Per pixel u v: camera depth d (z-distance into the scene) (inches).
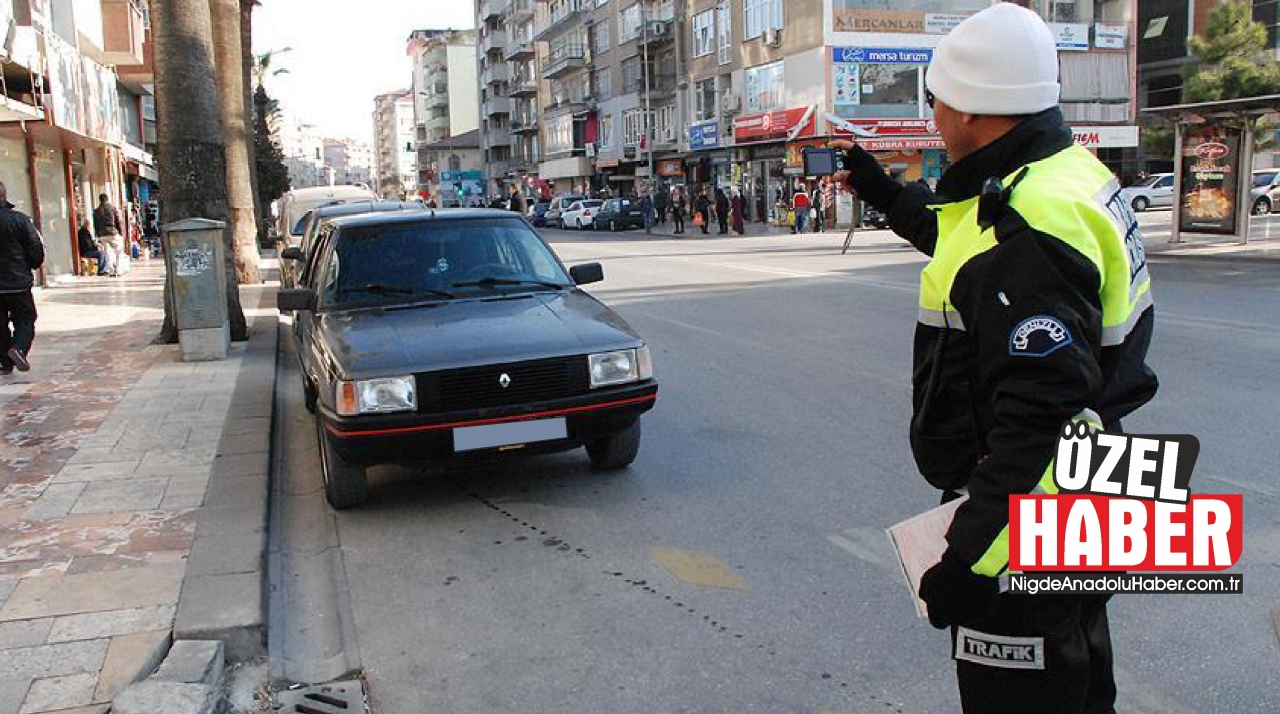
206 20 454.9
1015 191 73.6
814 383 343.0
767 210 1667.1
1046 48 76.9
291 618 175.2
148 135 1459.2
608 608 171.5
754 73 1681.8
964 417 82.2
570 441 220.1
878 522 207.6
